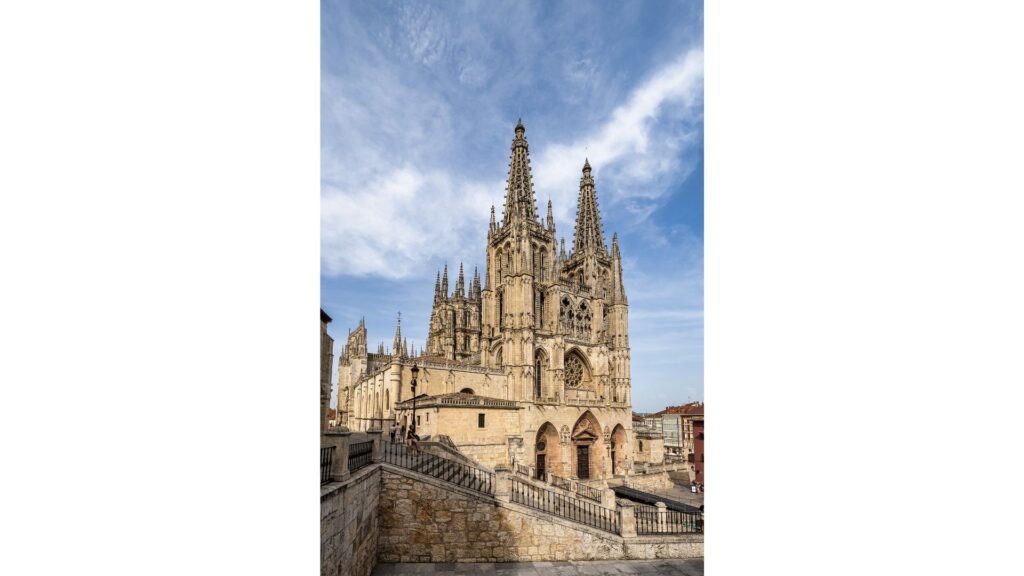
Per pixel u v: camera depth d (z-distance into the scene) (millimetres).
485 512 22984
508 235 80312
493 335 80625
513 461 41125
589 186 101125
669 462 64125
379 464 22375
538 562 22469
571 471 66625
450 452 36125
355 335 88375
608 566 22062
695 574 21203
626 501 24375
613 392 81375
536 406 64938
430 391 61906
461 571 21359
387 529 22219
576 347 78500
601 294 84188
